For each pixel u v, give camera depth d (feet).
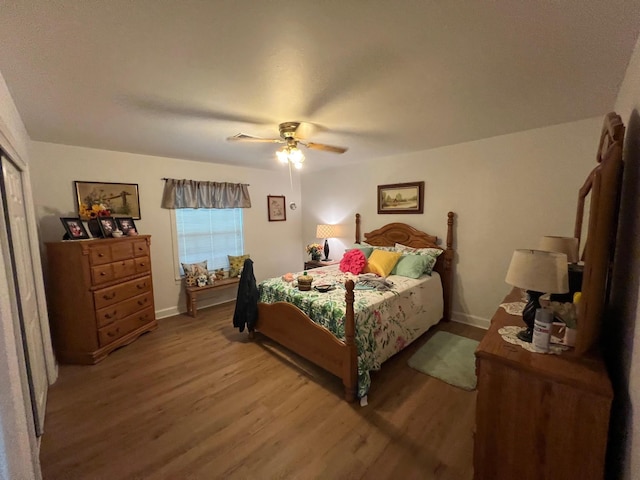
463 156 10.56
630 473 2.99
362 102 6.50
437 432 5.78
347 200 14.99
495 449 3.88
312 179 16.99
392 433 5.77
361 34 4.02
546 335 3.72
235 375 7.94
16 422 3.64
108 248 9.18
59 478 4.86
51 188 9.64
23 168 6.94
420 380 7.56
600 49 4.42
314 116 7.33
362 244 13.71
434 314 10.46
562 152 8.48
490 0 3.36
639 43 4.06
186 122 7.66
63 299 8.61
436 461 5.11
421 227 12.03
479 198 10.30
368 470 4.94
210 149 10.90
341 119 7.64
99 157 10.65
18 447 3.68
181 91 5.79
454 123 8.17
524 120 8.01
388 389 7.21
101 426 6.04
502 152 9.62
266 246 16.51
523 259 4.09
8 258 4.86
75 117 7.14
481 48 4.41
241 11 3.50
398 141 10.21
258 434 5.79
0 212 4.79
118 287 9.53
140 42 4.12
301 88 5.73
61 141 9.46
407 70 5.09
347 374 6.68
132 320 10.11
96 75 5.07
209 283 13.39
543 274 3.89
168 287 12.78
